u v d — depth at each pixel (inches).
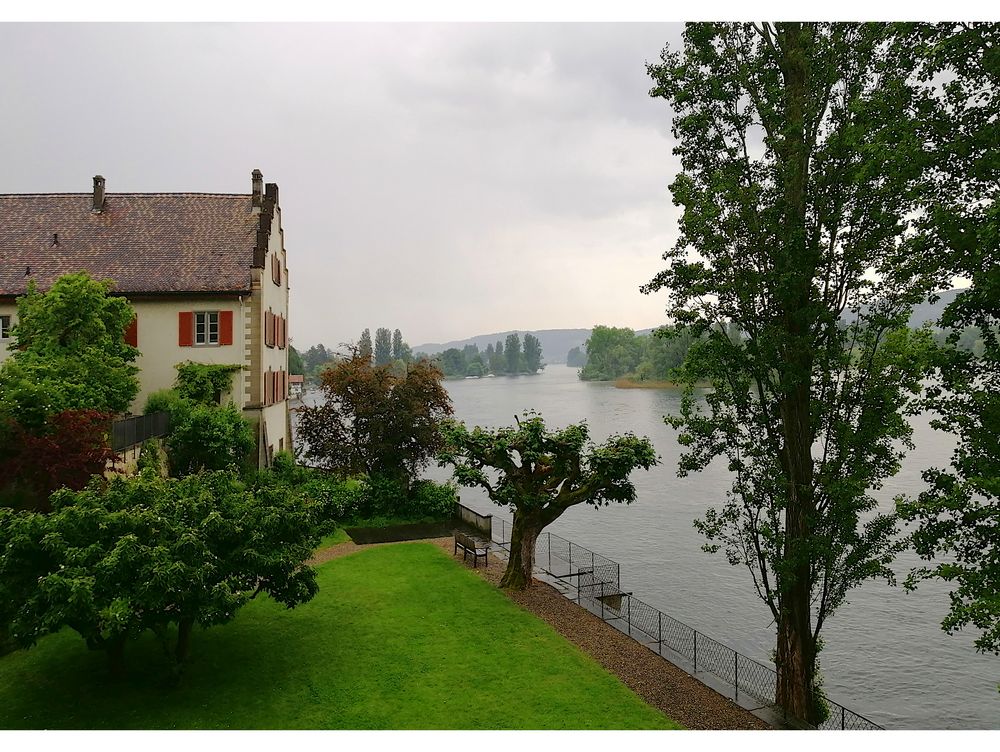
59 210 1470.2
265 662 685.9
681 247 681.6
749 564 714.2
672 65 692.1
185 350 1331.2
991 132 472.7
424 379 1403.8
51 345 1021.8
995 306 498.9
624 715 599.2
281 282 1628.9
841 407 655.1
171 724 561.3
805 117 629.0
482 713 594.2
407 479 1409.9
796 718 634.2
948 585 1203.2
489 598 888.9
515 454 2369.6
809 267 609.0
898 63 574.2
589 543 1422.2
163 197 1529.3
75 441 805.9
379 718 581.0
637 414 3828.7
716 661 770.2
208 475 714.2
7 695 606.9
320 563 1035.3
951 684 862.5
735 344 692.1
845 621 1060.5
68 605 514.0
